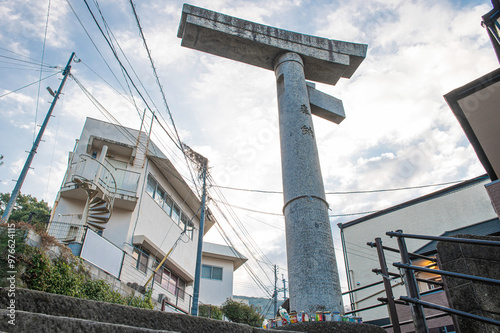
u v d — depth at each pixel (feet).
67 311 10.59
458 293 11.51
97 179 41.70
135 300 35.78
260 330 11.76
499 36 23.27
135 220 48.21
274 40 24.73
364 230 58.29
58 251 27.73
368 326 13.01
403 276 11.32
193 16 24.20
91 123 53.36
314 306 14.65
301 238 16.49
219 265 80.02
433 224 51.31
